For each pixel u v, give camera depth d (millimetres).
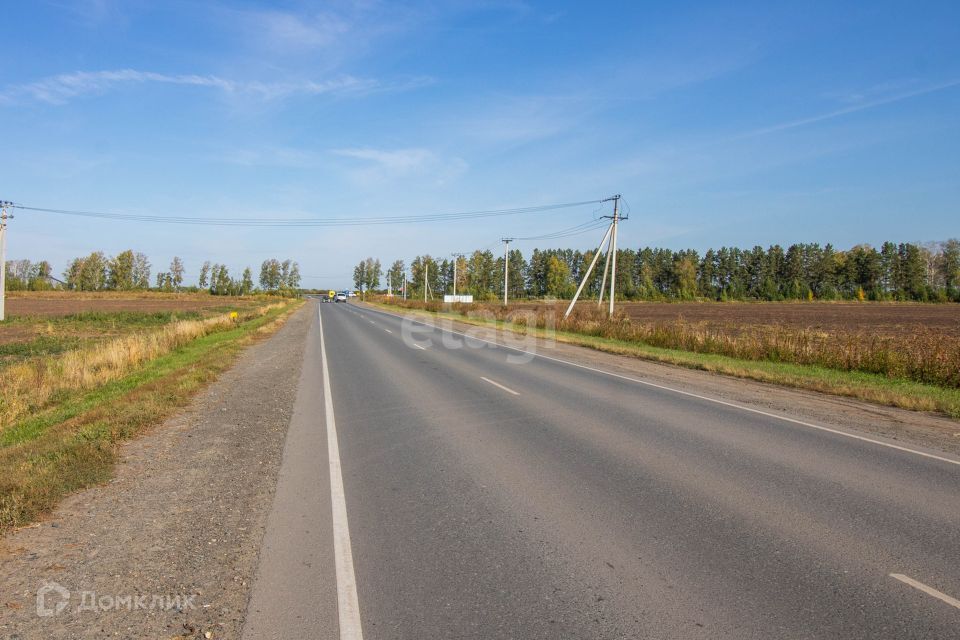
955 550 4559
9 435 9008
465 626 3459
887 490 6031
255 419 9414
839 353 17484
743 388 13797
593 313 36000
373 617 3561
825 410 11016
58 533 4758
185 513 5254
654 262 143250
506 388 12727
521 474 6484
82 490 5840
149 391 11453
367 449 7566
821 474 6586
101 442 7352
